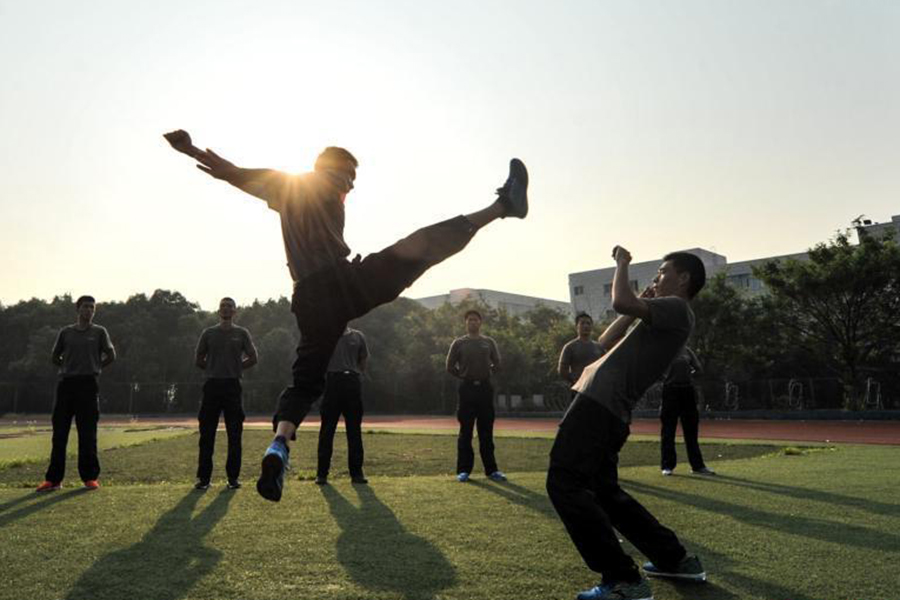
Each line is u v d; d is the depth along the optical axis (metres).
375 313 44.56
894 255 22.06
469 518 4.16
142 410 40.38
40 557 3.17
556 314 51.16
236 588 2.67
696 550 3.29
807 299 23.36
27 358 44.31
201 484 5.90
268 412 40.28
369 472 8.18
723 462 8.27
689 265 2.95
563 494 2.58
